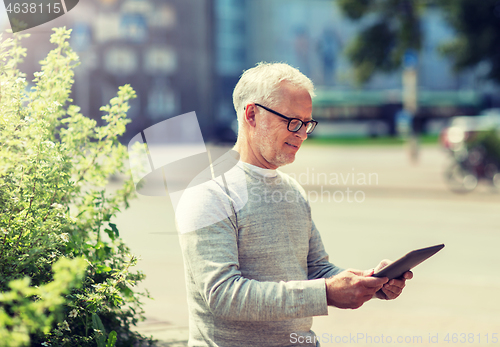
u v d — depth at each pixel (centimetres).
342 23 6116
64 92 215
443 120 4253
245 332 165
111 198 227
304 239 182
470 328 421
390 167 1816
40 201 181
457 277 597
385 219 989
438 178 1558
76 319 189
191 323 171
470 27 1348
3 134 171
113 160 227
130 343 226
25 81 186
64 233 180
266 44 6034
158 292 483
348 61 1764
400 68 1780
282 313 152
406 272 170
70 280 112
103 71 3934
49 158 181
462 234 852
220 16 5775
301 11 6078
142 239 657
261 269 166
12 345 109
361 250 722
